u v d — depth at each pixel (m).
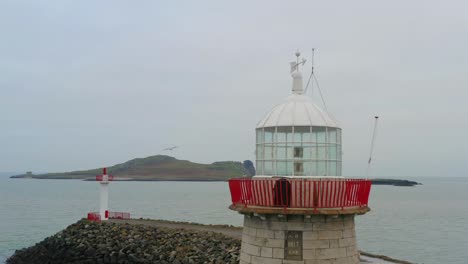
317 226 12.65
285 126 13.69
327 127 13.68
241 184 13.41
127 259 31.70
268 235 12.95
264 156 14.06
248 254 13.57
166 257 29.62
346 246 13.09
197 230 36.66
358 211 12.88
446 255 41.06
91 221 40.84
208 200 113.31
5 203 98.88
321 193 12.35
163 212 78.94
